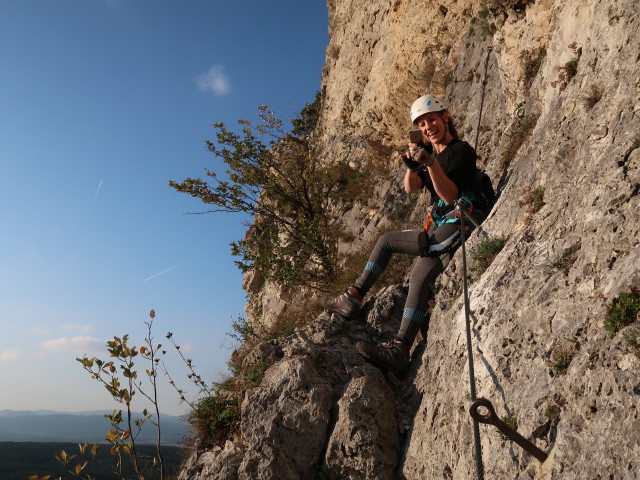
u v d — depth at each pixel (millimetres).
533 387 2963
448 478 3582
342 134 16125
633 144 3193
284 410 4516
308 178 11516
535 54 6195
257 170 11344
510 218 4449
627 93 3537
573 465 2438
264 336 7766
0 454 81625
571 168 3885
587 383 2576
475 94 9508
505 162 5918
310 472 4355
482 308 3795
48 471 75562
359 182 12438
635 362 2357
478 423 2994
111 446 3805
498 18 6805
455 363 3871
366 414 4297
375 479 4102
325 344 5191
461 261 4668
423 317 4898
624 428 2246
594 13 4352
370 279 5418
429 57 12398
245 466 4430
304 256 10391
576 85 4344
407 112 13578
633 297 2574
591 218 3209
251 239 10500
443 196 4719
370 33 15836
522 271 3650
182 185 11133
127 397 3902
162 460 3812
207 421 5309
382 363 4734
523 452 2828
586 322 2861
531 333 3211
